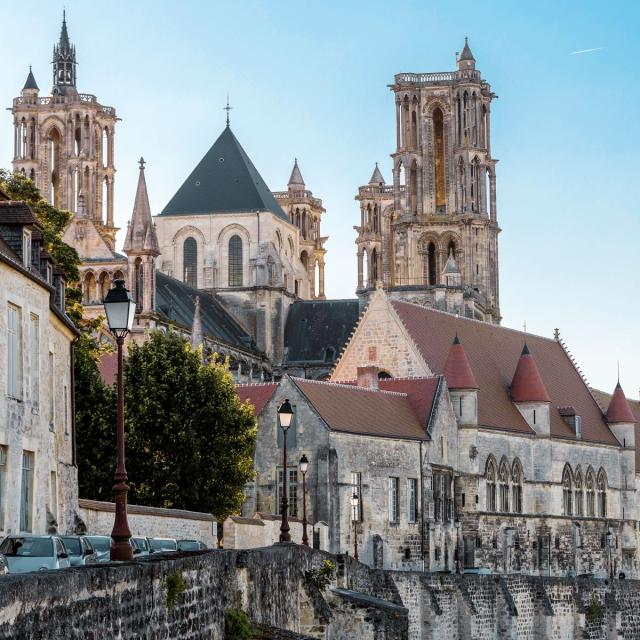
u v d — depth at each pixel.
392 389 152.75
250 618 60.12
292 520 124.69
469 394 156.00
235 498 120.00
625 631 130.25
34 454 70.69
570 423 177.75
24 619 33.97
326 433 130.25
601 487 183.88
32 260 78.88
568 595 123.19
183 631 46.50
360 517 134.25
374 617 78.56
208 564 51.06
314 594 74.94
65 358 87.00
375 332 161.25
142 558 52.19
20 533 60.22
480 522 155.88
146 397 118.69
